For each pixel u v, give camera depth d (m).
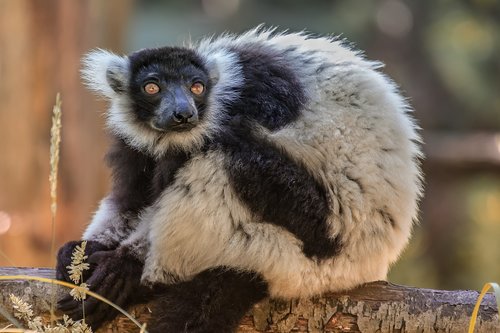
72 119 21.16
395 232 11.27
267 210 10.65
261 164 10.75
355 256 10.86
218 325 10.39
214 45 12.91
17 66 20.89
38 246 20.83
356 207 10.90
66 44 21.16
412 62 39.50
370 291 10.77
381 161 11.23
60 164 21.05
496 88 38.97
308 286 10.56
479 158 33.59
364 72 11.79
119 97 12.28
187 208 10.63
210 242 10.57
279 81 11.46
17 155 20.88
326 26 40.62
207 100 11.67
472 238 35.47
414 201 11.59
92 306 10.55
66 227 21.05
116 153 12.18
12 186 20.88
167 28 41.34
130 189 11.79
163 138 11.49
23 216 20.83
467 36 38.97
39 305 10.45
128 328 10.64
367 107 11.42
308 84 11.52
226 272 10.49
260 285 10.52
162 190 11.12
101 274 10.62
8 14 20.81
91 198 21.48
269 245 10.52
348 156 11.08
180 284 10.56
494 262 34.81
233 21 41.94
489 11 39.25
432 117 38.75
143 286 10.66
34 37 20.98
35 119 21.05
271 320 10.57
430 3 39.69
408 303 10.62
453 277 35.47
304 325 10.59
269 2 42.47
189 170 10.85
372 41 40.09
